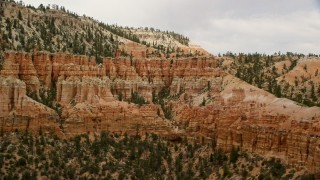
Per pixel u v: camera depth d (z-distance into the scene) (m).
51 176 193.38
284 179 184.00
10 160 193.75
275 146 199.38
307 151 187.00
